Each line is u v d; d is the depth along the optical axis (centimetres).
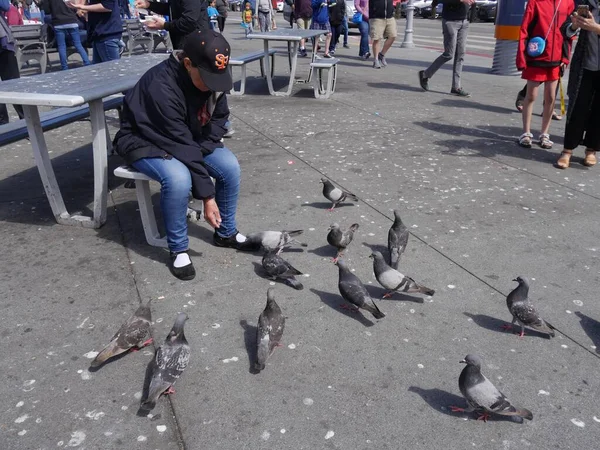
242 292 346
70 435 232
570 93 566
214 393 258
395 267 360
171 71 339
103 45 666
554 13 598
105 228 431
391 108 866
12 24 1220
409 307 334
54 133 701
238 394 258
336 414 246
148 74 348
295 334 305
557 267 383
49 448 225
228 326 310
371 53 1584
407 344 298
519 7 1123
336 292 351
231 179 378
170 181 336
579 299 344
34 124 401
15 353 283
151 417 242
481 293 350
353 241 420
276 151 636
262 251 398
